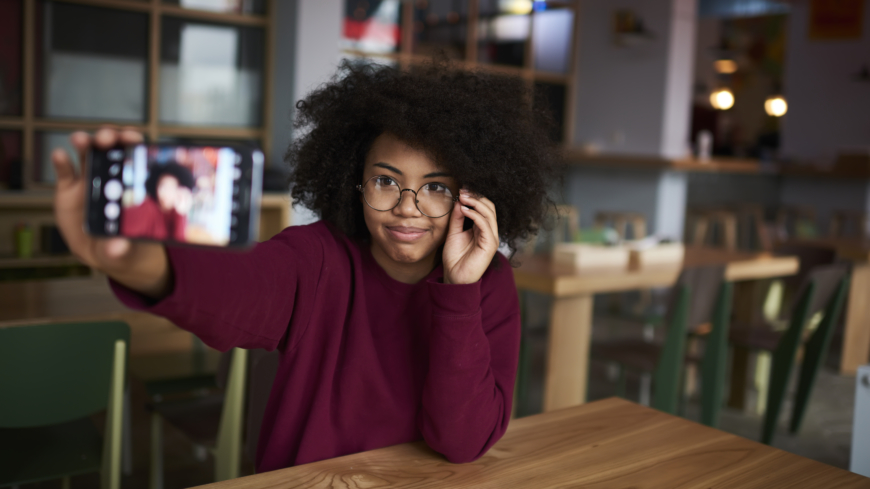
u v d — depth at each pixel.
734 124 11.05
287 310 0.93
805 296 2.79
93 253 0.61
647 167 6.07
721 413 3.35
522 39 6.73
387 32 5.71
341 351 1.04
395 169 0.98
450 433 0.94
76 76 3.99
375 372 1.03
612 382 3.72
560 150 1.19
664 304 3.75
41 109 3.92
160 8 4.17
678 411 3.16
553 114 1.19
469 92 1.04
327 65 4.51
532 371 3.90
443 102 0.99
